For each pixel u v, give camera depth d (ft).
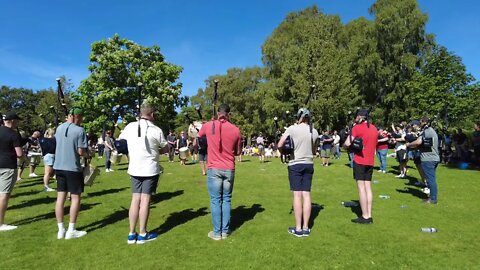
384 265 14.84
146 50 117.60
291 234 18.57
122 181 36.81
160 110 113.09
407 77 118.01
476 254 16.02
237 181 35.35
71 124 18.39
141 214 17.46
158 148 17.95
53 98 163.12
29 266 14.78
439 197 27.22
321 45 106.22
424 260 15.34
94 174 24.02
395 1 122.93
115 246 17.01
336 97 100.17
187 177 38.47
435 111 98.22
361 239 17.79
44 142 30.58
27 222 21.20
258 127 152.35
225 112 18.42
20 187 33.76
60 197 18.20
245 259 15.38
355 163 20.65
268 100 117.70
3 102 256.11
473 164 47.09
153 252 16.21
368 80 120.16
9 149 20.04
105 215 22.66
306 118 18.69
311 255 15.81
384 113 119.75
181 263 15.01
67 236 18.10
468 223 20.47
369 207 20.47
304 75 104.12
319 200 26.43
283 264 14.90
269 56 127.75
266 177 38.09
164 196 28.40
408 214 22.30
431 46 118.93
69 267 14.66
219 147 18.08
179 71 119.24
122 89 107.45
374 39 120.37
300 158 18.42
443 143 53.78
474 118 98.84
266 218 21.58
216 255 15.83
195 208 24.34
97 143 82.53
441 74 101.96
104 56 109.81
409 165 47.29
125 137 17.70
